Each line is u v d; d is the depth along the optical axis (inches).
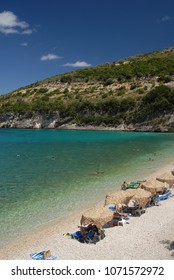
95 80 6122.1
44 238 746.2
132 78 5728.3
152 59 6786.4
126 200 871.1
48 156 1990.7
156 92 4655.5
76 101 5531.5
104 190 1144.8
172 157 1888.5
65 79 6407.5
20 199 1048.2
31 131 4835.1
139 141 2994.6
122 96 5226.4
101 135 3863.2
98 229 721.0
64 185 1222.9
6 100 6491.1
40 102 5743.1
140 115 4680.1
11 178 1346.0
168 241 692.7
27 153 2154.3
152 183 986.7
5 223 845.2
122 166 1601.9
